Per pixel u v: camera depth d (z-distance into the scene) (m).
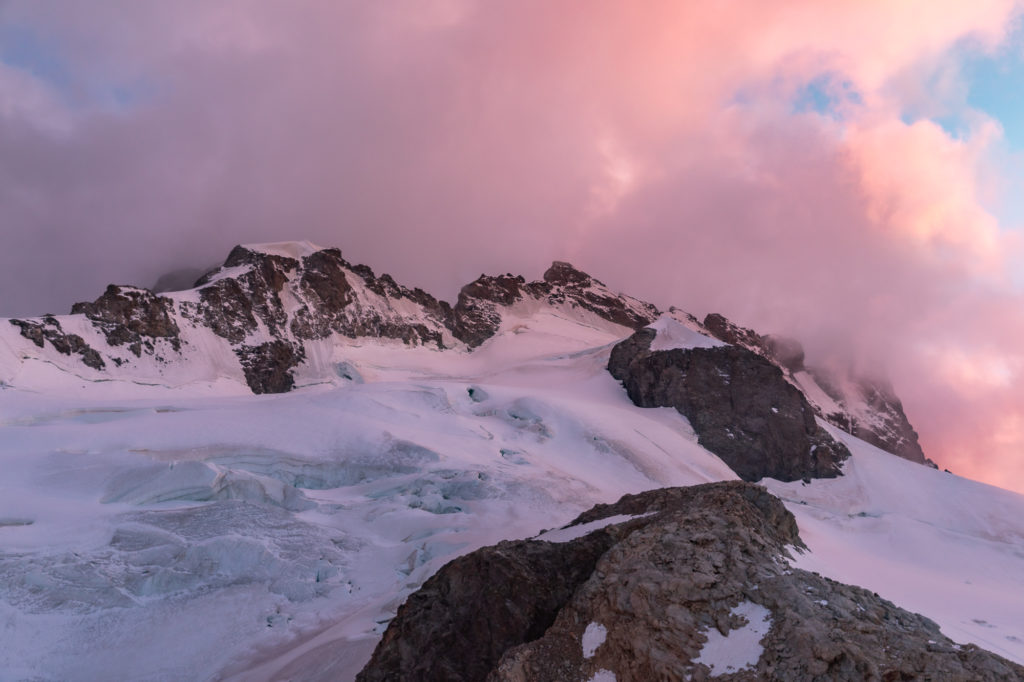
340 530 57.62
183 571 47.59
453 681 19.70
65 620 42.25
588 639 17.25
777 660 14.41
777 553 18.45
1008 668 13.53
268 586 47.06
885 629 15.01
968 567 63.25
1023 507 105.69
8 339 107.00
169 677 37.69
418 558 50.62
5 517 53.28
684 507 21.86
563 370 153.88
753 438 119.50
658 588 16.67
